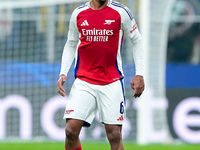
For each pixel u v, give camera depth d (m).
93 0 17.89
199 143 34.56
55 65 36.59
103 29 17.62
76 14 17.97
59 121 35.06
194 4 40.56
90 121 18.14
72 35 18.44
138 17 36.34
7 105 35.59
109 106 17.84
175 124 35.19
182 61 39.56
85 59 17.98
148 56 35.88
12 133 35.22
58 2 36.66
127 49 36.34
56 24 37.16
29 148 29.69
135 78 18.16
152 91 36.03
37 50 37.09
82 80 18.00
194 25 39.88
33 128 35.19
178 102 35.56
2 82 36.34
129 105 36.03
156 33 37.41
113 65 18.00
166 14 37.50
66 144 18.14
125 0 36.50
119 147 18.08
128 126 35.78
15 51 37.31
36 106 35.50
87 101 17.81
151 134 34.94
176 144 33.53
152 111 35.41
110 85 17.92
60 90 18.17
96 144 32.75
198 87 36.00
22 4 36.84
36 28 37.41
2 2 37.22
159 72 36.66
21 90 36.03
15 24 37.62
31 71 36.53
